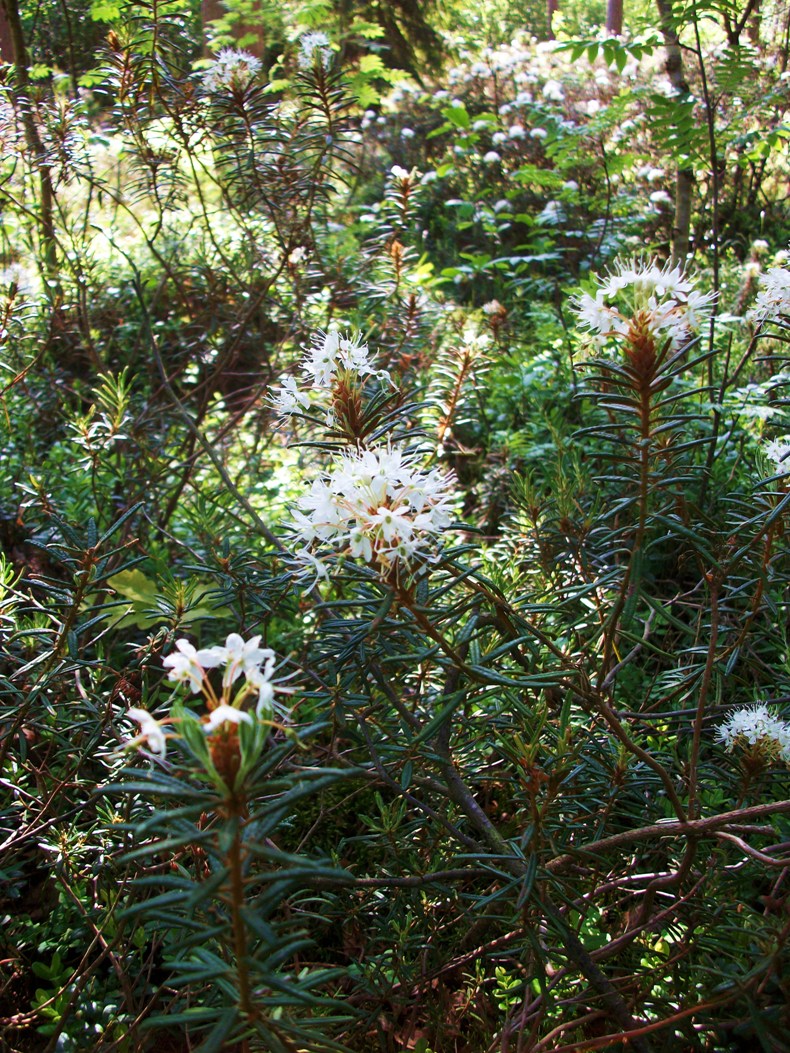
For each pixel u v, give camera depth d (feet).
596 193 23.81
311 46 10.64
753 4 11.85
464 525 5.25
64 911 7.01
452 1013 6.53
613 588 7.48
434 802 7.15
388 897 6.78
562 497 7.57
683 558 7.57
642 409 5.00
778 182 23.66
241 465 14.56
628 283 4.94
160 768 6.30
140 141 11.37
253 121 10.43
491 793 8.07
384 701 6.33
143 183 12.01
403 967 6.18
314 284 13.82
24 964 7.04
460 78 35.70
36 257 13.34
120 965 6.19
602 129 18.10
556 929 4.95
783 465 6.23
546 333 16.26
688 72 24.35
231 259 14.07
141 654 7.53
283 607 9.37
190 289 15.42
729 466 11.09
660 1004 5.71
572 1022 5.33
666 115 12.96
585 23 48.19
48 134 11.82
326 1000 3.39
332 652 6.29
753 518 6.17
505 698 5.92
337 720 5.84
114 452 12.54
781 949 4.97
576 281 19.99
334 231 16.37
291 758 7.33
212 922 4.62
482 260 20.48
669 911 5.77
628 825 6.86
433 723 4.96
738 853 6.73
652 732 7.47
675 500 6.16
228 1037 3.77
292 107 13.71
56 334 12.65
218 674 9.50
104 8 11.93
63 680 7.34
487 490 13.00
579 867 6.15
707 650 6.82
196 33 18.30
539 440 13.46
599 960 5.65
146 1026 3.46
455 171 29.45
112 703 6.92
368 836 6.23
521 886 4.88
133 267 11.50
